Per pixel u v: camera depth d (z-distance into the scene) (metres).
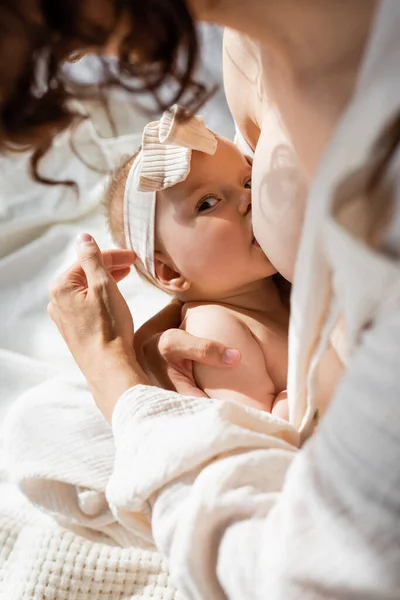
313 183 0.51
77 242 0.92
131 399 0.74
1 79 0.52
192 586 0.62
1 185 1.65
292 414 0.75
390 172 0.48
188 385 0.93
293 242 0.76
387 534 0.48
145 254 1.06
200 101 0.60
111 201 1.12
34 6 0.47
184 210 0.98
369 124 0.46
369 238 0.51
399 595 0.49
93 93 0.56
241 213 0.98
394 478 0.47
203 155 0.97
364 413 0.47
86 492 0.94
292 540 0.52
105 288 0.86
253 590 0.57
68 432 0.97
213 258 0.98
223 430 0.66
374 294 0.50
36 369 1.37
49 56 0.51
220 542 0.61
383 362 0.46
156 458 0.67
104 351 0.82
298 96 0.63
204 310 1.00
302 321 0.60
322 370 0.72
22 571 1.02
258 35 0.59
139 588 1.00
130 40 0.48
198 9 0.54
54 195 1.64
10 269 1.57
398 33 0.45
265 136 0.75
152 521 0.67
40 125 0.56
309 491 0.52
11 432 1.00
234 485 0.63
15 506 1.14
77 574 1.00
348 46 0.58
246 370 0.93
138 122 1.59
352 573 0.50
